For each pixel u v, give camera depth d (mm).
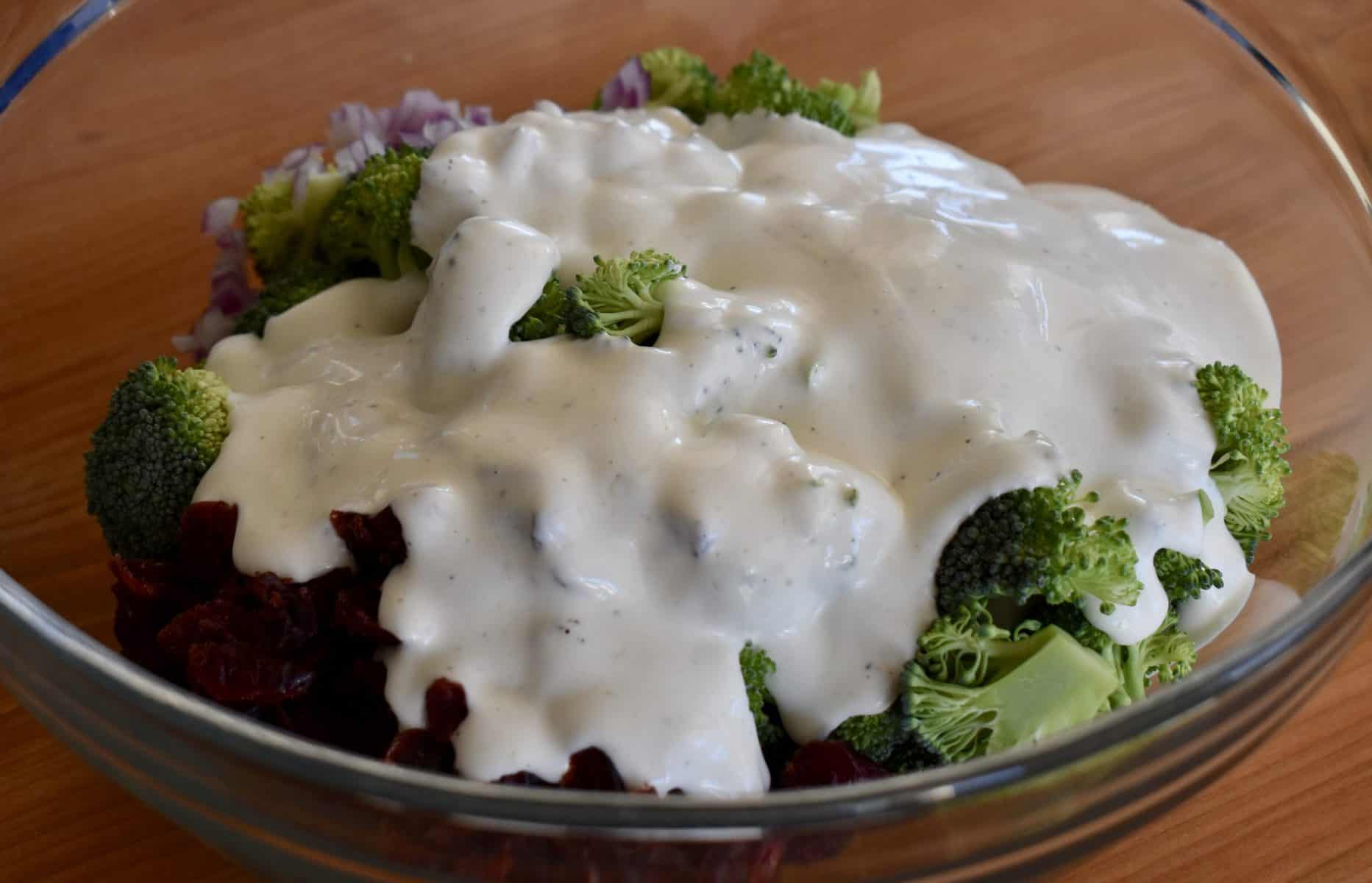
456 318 348
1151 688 353
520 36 470
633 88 443
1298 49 416
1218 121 431
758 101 418
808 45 476
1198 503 347
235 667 324
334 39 458
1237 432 356
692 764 313
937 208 379
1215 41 429
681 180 379
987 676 332
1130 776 290
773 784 333
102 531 381
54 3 412
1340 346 386
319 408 350
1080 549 323
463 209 371
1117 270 386
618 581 322
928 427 342
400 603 320
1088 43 452
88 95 422
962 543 330
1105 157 447
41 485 393
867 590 330
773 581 323
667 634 321
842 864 284
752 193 375
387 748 322
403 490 324
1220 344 393
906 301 352
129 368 421
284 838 293
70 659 290
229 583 332
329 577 329
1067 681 331
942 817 276
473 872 286
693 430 335
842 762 324
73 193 420
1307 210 407
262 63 451
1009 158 455
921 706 326
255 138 456
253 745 276
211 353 380
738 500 325
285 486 338
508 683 318
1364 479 360
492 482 325
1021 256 371
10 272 406
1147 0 438
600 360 338
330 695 331
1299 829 355
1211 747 298
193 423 351
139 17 427
